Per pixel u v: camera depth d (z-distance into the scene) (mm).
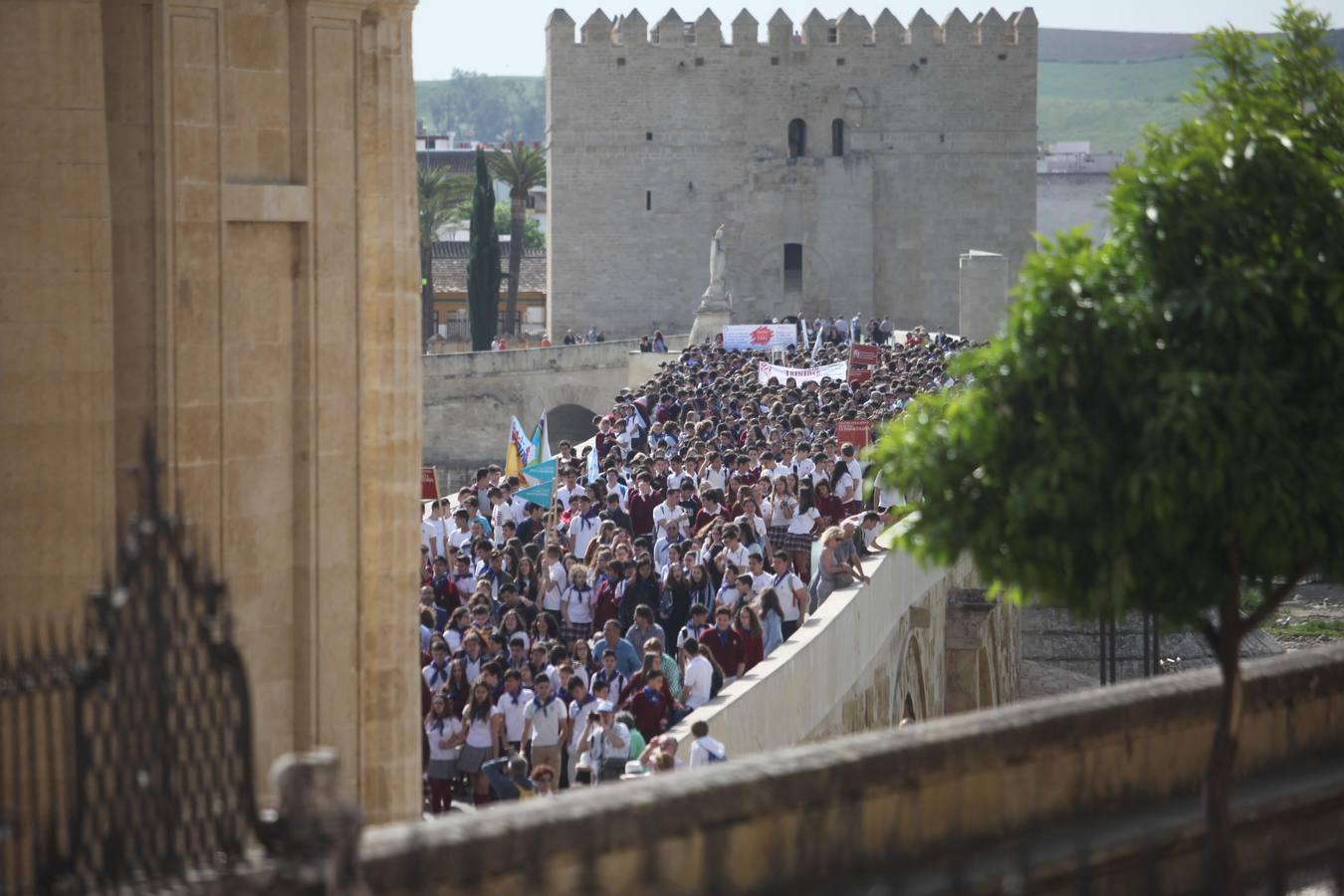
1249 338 26531
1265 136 27531
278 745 40375
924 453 27766
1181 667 117000
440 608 68750
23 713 30031
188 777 24625
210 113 38281
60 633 36312
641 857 22641
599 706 48188
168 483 37781
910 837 25844
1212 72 29656
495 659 54219
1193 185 27281
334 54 40250
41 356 36438
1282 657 33406
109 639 22781
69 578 36656
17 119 36156
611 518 79000
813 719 60688
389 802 42250
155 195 37656
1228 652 27781
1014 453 27438
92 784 24047
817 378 135375
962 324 173750
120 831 22859
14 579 36719
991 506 27500
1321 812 30781
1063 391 27234
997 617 108062
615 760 47812
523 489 86125
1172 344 26891
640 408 123625
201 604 36656
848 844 25016
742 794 23688
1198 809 29266
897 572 79875
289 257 40188
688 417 110625
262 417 39656
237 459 39125
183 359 38000
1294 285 26672
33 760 22984
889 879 24734
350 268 40969
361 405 41531
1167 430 25969
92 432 36750
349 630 41500
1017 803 27484
